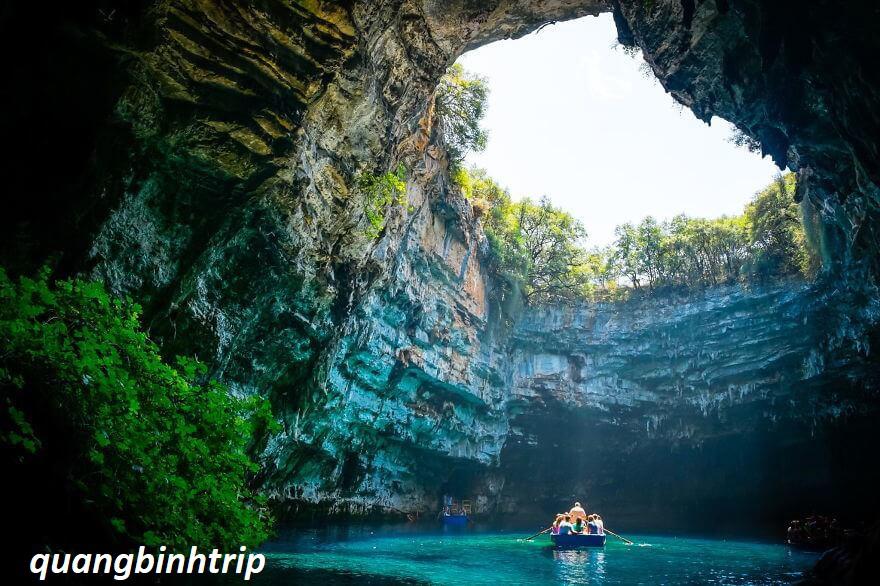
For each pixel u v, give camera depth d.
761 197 41.91
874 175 19.47
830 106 19.53
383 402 33.50
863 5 16.19
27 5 12.60
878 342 35.75
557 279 47.03
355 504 33.28
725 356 43.78
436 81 23.20
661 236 46.88
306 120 17.20
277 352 19.77
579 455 50.44
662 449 49.16
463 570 16.47
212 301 16.86
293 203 17.56
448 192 34.97
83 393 8.75
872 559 8.22
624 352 46.78
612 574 16.77
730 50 21.36
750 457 47.59
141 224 15.03
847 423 41.59
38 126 13.44
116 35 13.55
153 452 9.37
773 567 19.02
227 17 15.10
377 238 23.81
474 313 39.84
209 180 15.92
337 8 16.44
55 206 13.57
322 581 12.30
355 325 26.80
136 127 14.37
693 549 25.06
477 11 21.92
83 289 9.85
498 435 44.62
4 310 8.24
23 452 8.08
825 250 34.78
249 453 19.19
